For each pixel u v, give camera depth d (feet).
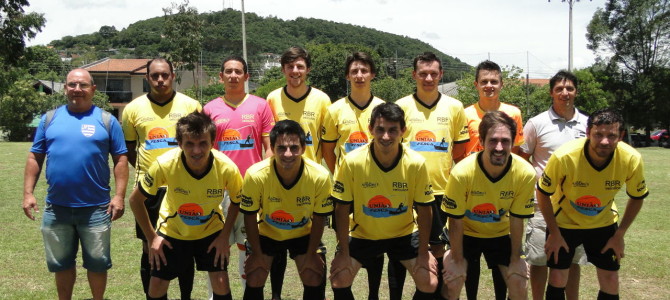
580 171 13.57
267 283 18.67
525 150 16.16
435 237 15.57
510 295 13.55
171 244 13.65
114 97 154.71
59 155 14.11
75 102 14.38
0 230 25.31
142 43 305.12
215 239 13.66
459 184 13.34
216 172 13.32
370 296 15.90
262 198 13.57
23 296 16.44
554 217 14.06
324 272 14.23
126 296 16.81
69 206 14.19
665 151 93.86
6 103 112.27
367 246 14.05
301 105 17.19
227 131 16.26
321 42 321.32
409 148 14.85
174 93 16.44
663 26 124.47
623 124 12.78
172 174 13.17
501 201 13.43
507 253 13.88
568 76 15.38
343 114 16.44
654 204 35.12
